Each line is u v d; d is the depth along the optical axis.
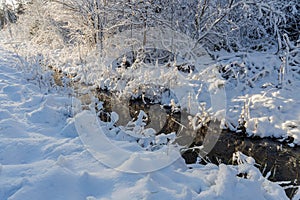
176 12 7.54
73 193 2.37
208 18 7.03
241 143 4.21
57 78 7.17
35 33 12.66
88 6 8.05
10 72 7.52
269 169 3.57
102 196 2.37
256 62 6.66
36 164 2.77
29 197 2.23
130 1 7.36
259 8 6.55
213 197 2.31
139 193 2.32
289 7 7.52
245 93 5.89
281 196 2.48
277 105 4.96
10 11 14.28
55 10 8.70
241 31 7.63
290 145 4.09
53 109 4.44
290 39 7.62
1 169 2.63
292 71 6.24
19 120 4.12
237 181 2.40
